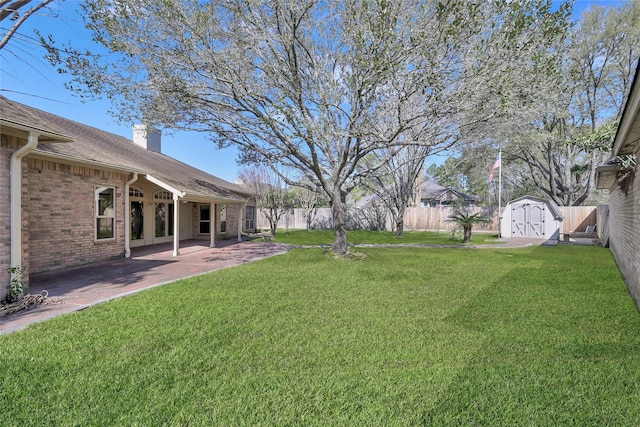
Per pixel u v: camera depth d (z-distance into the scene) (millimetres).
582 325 3818
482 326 3801
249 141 9883
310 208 23703
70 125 10656
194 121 9125
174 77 7352
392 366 2822
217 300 4887
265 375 2656
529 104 7352
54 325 3730
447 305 4680
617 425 2051
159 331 3580
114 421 2076
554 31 6168
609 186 10516
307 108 8648
